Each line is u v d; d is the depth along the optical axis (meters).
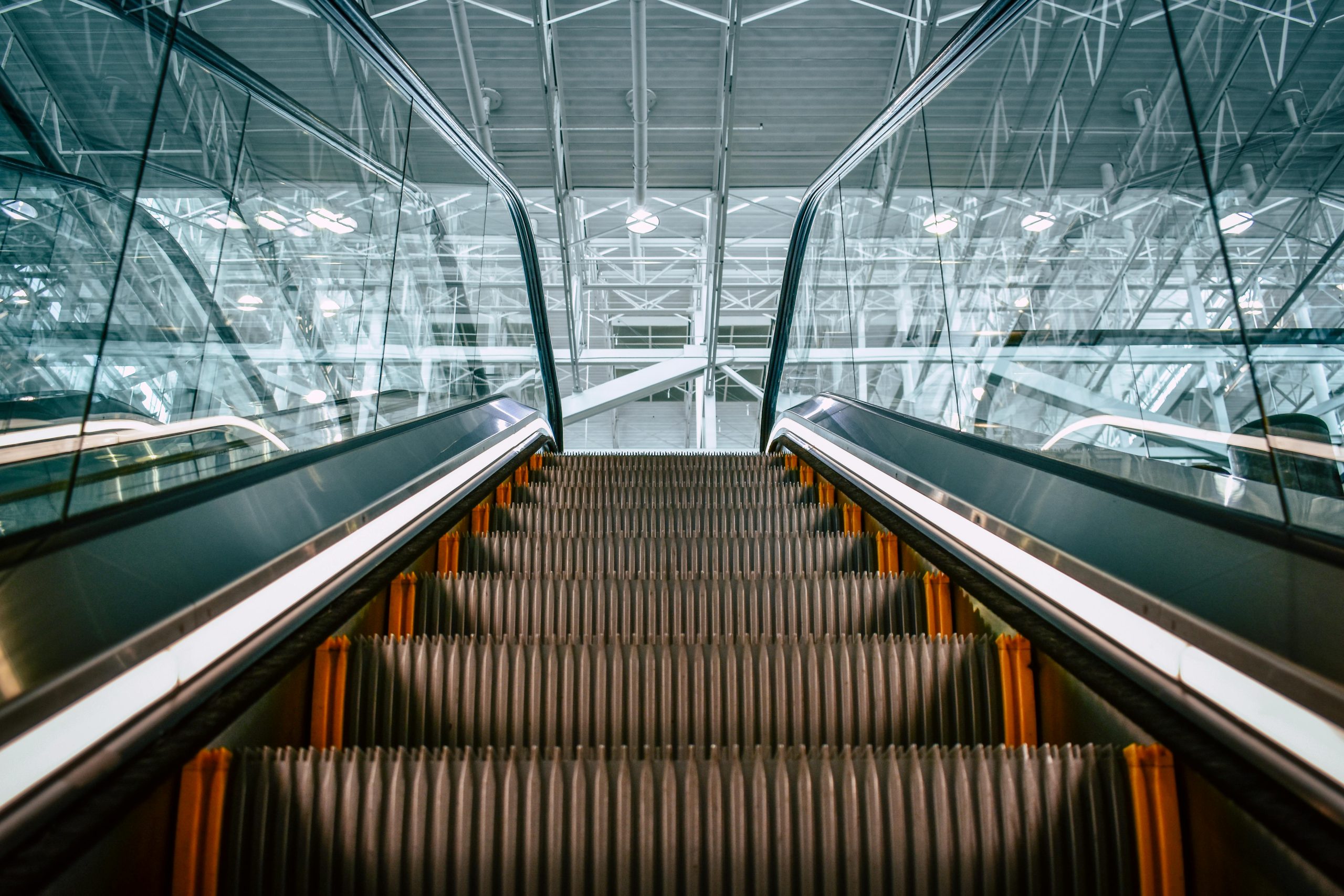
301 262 7.34
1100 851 1.63
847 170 5.97
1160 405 5.01
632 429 24.02
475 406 5.59
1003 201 10.48
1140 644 1.75
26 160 5.37
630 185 14.16
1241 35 8.89
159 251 5.12
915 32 10.55
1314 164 7.06
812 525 4.45
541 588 2.96
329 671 2.21
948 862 1.66
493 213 13.10
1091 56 9.99
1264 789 1.33
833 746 1.90
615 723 2.25
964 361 7.58
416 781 1.69
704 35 10.73
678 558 3.71
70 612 1.48
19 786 1.18
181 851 1.57
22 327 4.29
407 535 2.95
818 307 10.65
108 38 7.08
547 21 9.40
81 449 2.29
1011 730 2.20
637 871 1.67
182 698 1.55
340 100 11.51
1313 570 1.55
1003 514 2.67
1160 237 7.14
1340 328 4.39
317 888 1.64
